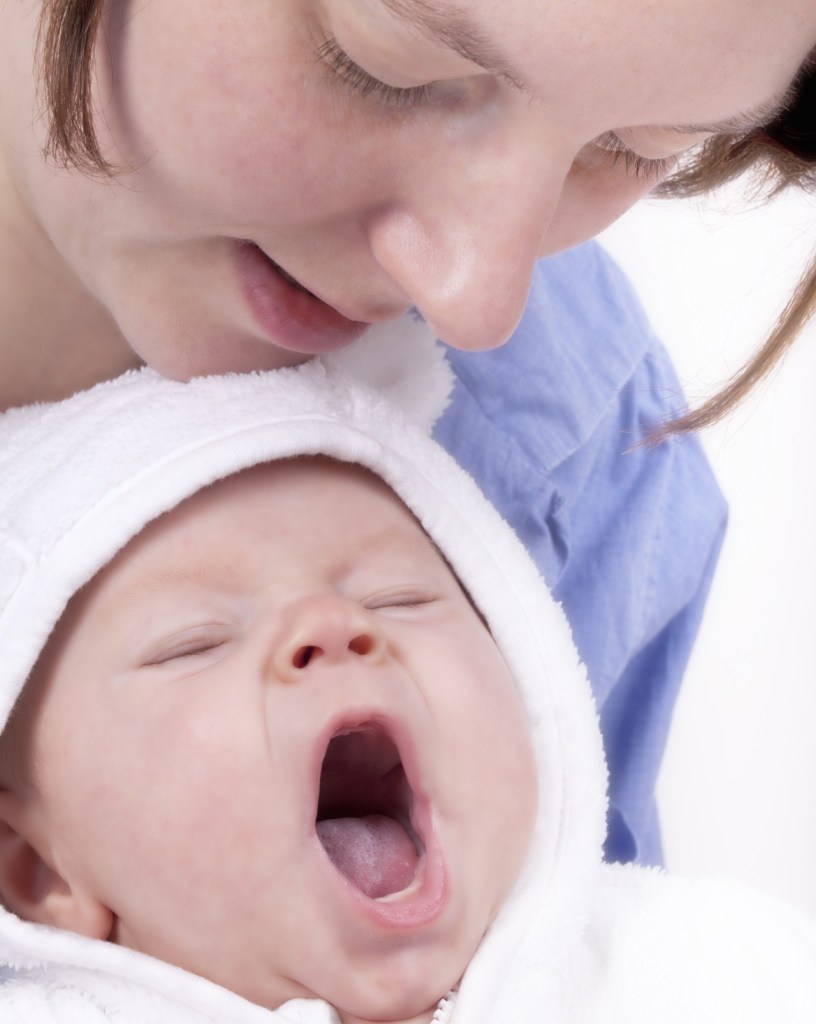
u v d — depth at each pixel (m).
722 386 1.25
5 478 1.08
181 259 0.94
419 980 0.97
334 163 0.82
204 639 1.02
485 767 1.02
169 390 1.10
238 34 0.78
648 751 1.59
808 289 1.09
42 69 0.86
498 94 0.78
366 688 0.97
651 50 0.71
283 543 1.06
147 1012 1.01
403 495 1.13
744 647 2.29
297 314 0.96
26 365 1.16
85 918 1.04
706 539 1.61
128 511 1.02
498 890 1.03
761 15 0.71
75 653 1.03
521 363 1.41
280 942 0.96
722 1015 1.06
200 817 0.96
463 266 0.82
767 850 2.29
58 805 1.02
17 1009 1.01
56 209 0.96
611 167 0.94
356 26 0.74
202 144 0.83
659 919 1.14
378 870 1.02
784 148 1.02
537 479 1.41
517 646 1.16
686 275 2.07
